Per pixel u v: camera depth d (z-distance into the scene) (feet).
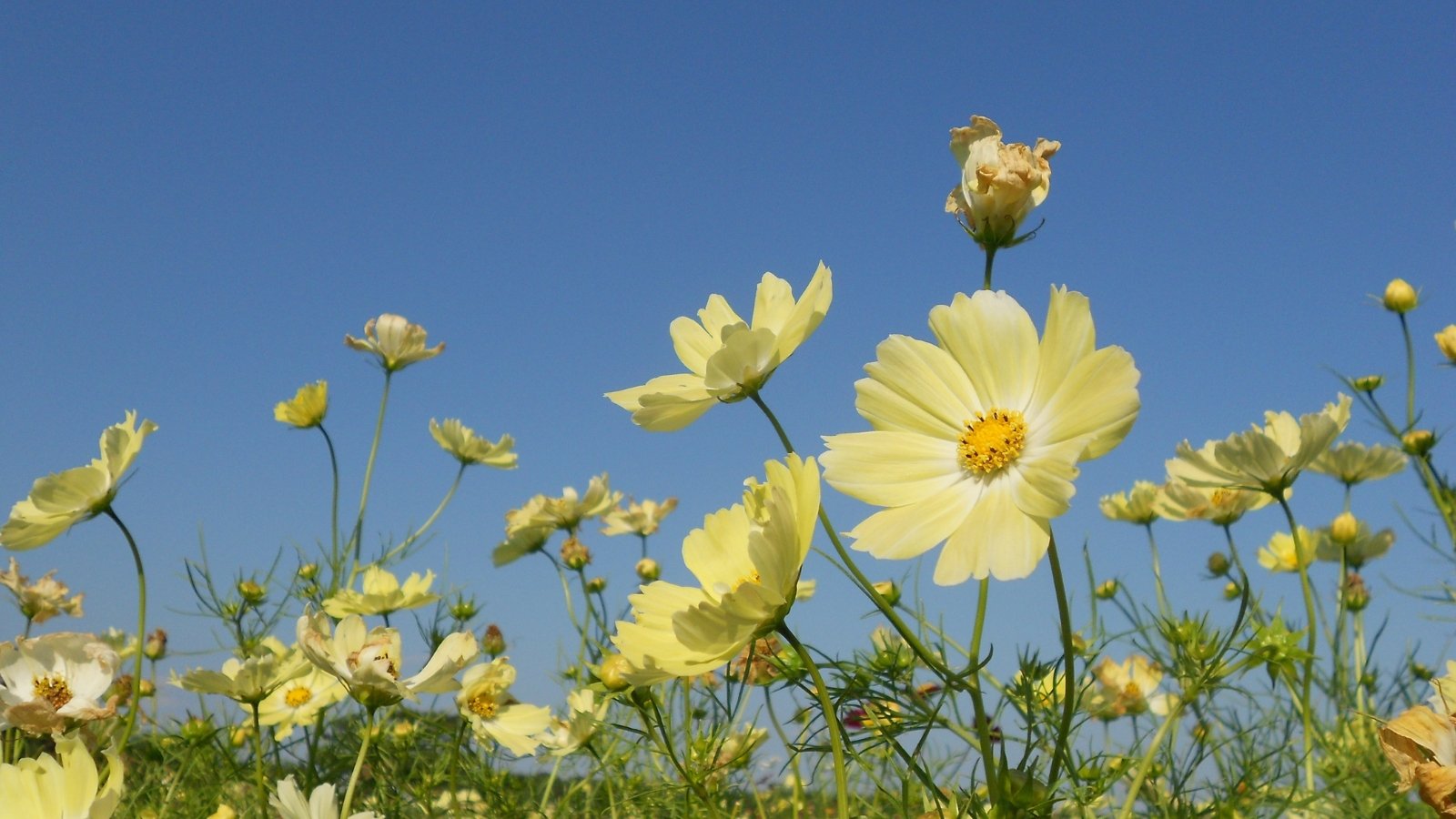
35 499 2.11
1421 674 2.81
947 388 1.68
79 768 1.73
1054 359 1.62
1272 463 2.24
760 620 1.57
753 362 1.80
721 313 1.99
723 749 2.35
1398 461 2.84
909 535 1.62
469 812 2.66
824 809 2.54
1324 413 2.22
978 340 1.68
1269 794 2.14
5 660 2.05
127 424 2.19
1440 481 2.78
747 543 1.65
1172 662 2.12
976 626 1.59
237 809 2.60
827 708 1.56
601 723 2.40
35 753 2.05
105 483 2.15
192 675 2.22
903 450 1.67
